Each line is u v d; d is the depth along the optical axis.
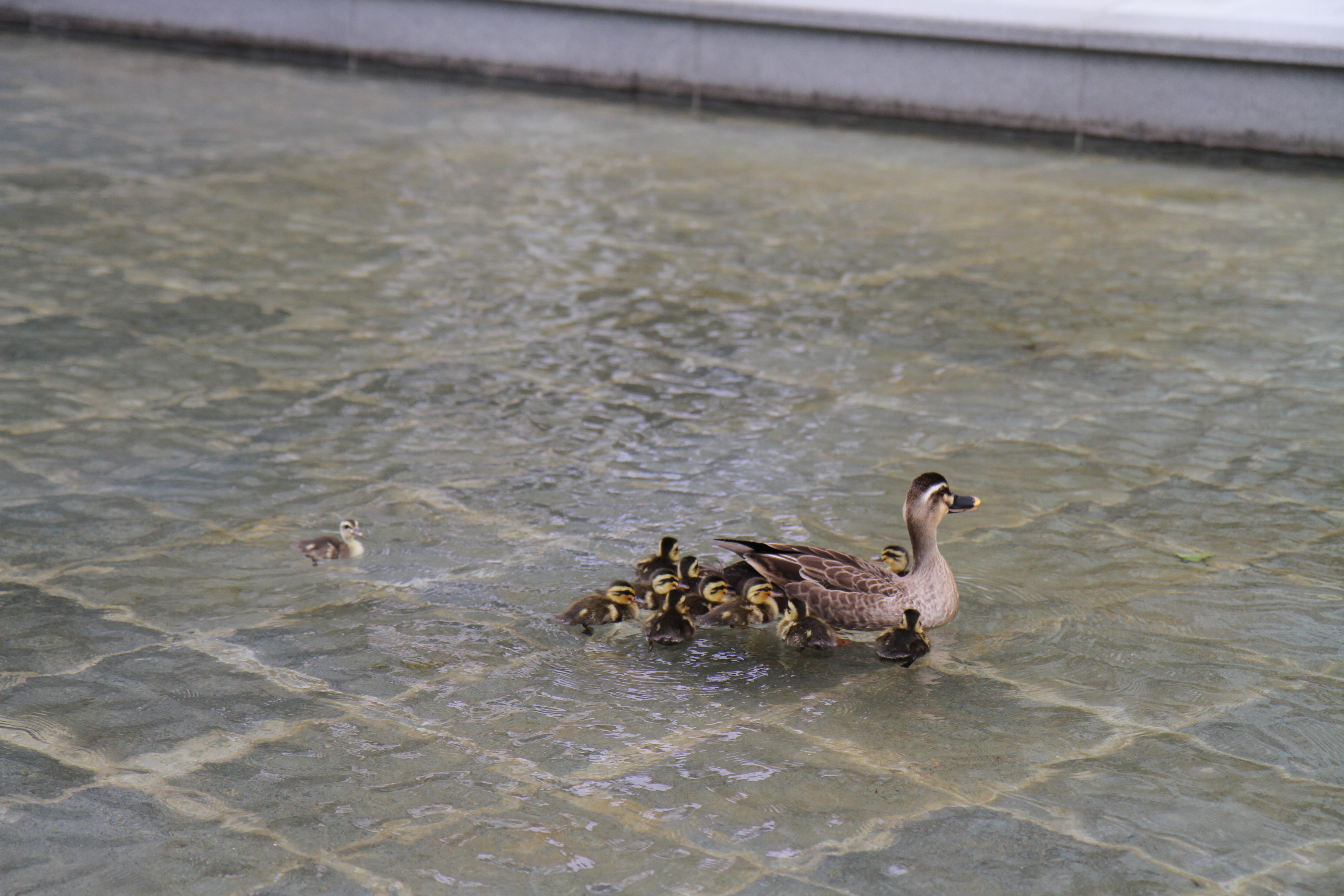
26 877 5.46
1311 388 11.60
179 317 12.68
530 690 6.99
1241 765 6.45
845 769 6.37
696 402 11.12
